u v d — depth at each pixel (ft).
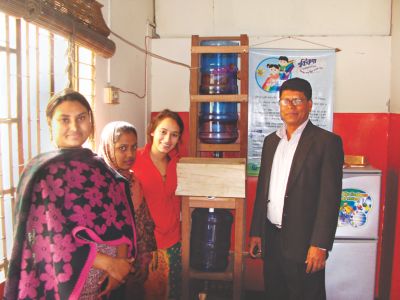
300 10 11.37
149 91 11.42
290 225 7.17
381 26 11.16
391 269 10.19
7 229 5.54
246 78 9.57
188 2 11.66
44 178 4.51
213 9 11.62
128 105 9.50
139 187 6.68
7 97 5.44
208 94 9.61
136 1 9.99
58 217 4.47
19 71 5.55
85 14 6.70
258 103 11.25
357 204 9.77
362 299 9.89
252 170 11.32
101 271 5.12
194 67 9.62
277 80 11.19
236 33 11.57
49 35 6.24
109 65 8.18
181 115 11.62
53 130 4.78
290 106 7.19
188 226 7.95
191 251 8.59
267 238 7.87
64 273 4.45
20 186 4.53
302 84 7.21
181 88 11.59
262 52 11.18
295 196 7.15
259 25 11.49
